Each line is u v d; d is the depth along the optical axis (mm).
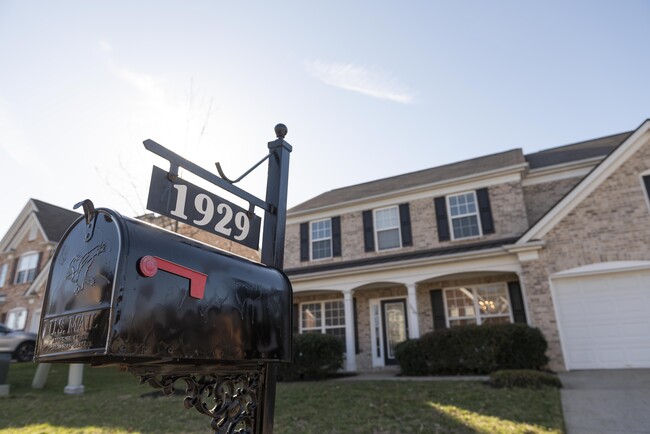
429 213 14141
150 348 1359
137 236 1440
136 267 1391
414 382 8461
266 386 2029
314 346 10688
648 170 9602
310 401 6992
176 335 1456
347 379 10031
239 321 1754
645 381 7176
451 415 5469
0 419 6566
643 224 9398
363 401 6734
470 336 9922
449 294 12867
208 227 2074
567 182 13102
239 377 1914
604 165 10055
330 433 5027
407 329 13375
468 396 6602
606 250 9625
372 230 14922
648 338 8977
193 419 6012
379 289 14070
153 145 1844
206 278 1642
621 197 9734
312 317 14984
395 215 14797
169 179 1903
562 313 9805
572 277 9875
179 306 1496
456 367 10031
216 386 1781
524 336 9391
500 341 9562
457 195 13922
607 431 4613
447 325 12562
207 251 1736
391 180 17609
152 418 6168
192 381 1690
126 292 1331
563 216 10234
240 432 1875
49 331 1500
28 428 5910
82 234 1584
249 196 2396
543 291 9969
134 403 7391
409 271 12125
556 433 4516
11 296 21344
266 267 2113
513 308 11820
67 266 1562
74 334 1377
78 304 1430
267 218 2520
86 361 1576
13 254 22594
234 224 2256
